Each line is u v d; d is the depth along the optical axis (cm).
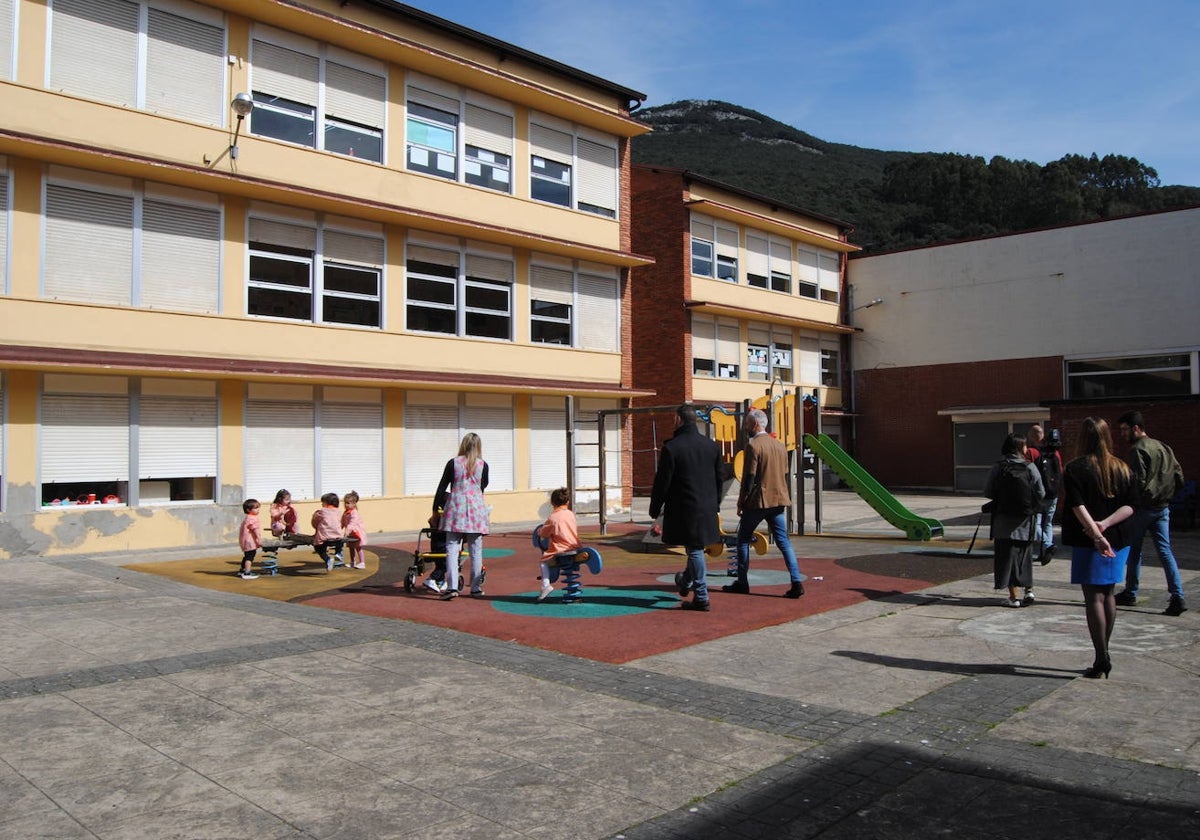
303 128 1809
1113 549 596
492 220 2117
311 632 765
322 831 367
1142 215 3009
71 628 799
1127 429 843
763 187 8969
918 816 381
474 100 2111
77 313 1509
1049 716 514
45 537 1456
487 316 2144
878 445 3594
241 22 1717
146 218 1602
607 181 2411
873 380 3616
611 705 543
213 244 1681
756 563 1215
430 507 1998
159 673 624
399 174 1952
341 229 1873
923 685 585
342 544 1245
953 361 3406
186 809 389
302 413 1806
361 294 1914
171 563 1355
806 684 589
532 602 908
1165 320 2952
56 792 407
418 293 2012
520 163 2200
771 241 3353
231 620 830
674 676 611
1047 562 1160
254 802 397
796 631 759
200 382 1662
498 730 496
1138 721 504
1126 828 366
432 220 1950
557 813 385
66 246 1509
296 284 1808
